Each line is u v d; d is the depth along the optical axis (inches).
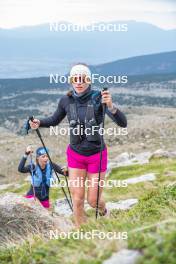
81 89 460.1
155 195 569.6
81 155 474.3
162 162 2443.4
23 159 677.3
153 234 277.9
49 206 696.4
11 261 388.2
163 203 483.2
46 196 685.3
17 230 564.1
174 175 1759.4
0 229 562.3
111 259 264.1
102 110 463.2
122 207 1023.0
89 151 470.3
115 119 451.5
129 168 2503.7
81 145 471.2
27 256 364.2
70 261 295.1
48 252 346.6
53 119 494.9
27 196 688.4
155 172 2145.7
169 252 238.1
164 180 1689.2
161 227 287.4
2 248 438.3
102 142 464.8
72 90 471.8
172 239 248.7
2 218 565.6
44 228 560.4
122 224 360.8
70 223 592.4
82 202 488.7
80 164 479.5
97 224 399.2
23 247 404.8
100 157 467.8
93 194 478.6
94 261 268.4
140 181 1759.4
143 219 417.1
